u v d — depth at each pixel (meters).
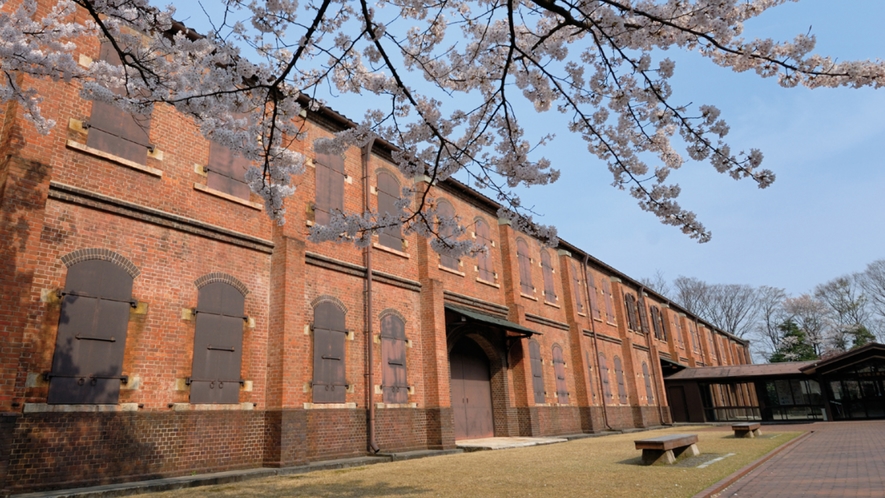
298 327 12.36
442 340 16.78
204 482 9.46
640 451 14.16
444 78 6.98
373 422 13.87
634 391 30.03
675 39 5.68
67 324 8.87
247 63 5.71
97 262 9.50
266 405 11.72
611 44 5.58
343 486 8.92
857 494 7.14
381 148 16.97
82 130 9.75
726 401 39.78
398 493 8.07
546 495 7.64
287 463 11.21
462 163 6.88
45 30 6.85
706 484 8.17
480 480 9.29
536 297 23.67
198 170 11.59
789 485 8.16
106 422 9.04
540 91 6.67
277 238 12.78
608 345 29.36
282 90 6.22
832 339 57.25
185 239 11.03
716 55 6.17
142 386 9.67
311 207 13.99
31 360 8.35
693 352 42.16
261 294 12.27
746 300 65.81
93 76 6.79
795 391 32.41
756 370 33.28
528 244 24.22
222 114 6.20
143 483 8.88
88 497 8.08
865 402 28.94
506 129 6.87
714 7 5.21
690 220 6.70
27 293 8.24
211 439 10.52
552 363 23.50
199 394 10.51
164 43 6.20
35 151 8.77
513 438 18.81
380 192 16.58
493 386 20.23
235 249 11.97
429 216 7.33
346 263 14.52
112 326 9.45
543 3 5.32
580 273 28.70
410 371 15.94
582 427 24.42
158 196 10.73
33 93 7.04
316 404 12.75
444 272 18.42
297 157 6.69
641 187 6.72
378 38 5.53
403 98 6.51
